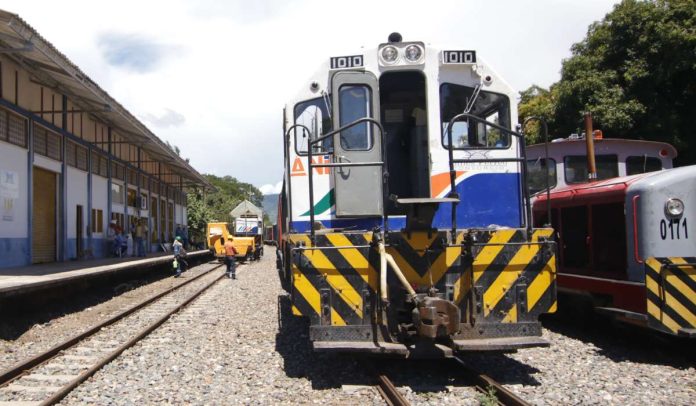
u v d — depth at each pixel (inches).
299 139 275.9
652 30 618.5
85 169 821.9
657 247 273.3
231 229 2187.5
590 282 318.0
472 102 271.3
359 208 266.1
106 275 626.2
